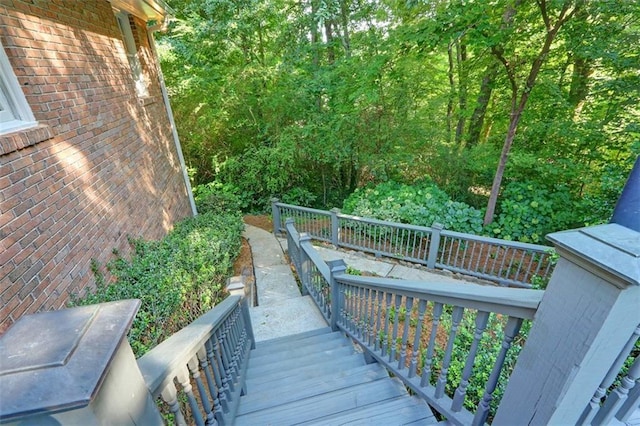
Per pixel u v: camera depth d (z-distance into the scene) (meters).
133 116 4.59
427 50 5.42
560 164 6.27
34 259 2.19
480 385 2.16
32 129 2.36
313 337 3.23
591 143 6.14
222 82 8.86
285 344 3.15
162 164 5.74
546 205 5.99
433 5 5.04
